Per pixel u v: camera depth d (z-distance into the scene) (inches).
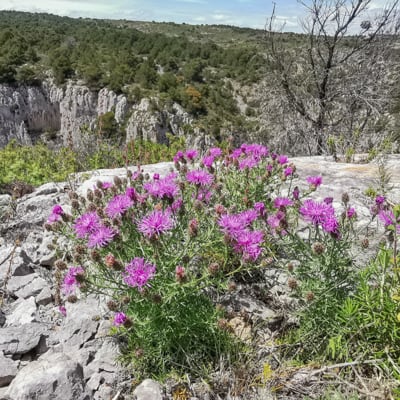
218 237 123.9
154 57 3681.1
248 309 125.2
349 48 511.2
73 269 111.6
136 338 106.0
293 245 117.1
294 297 112.7
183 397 96.7
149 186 123.2
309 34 499.2
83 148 367.9
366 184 209.6
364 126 501.0
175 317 103.6
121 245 113.1
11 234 184.7
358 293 105.7
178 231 120.8
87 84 2903.5
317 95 516.7
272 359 105.8
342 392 94.0
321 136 482.9
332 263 107.3
